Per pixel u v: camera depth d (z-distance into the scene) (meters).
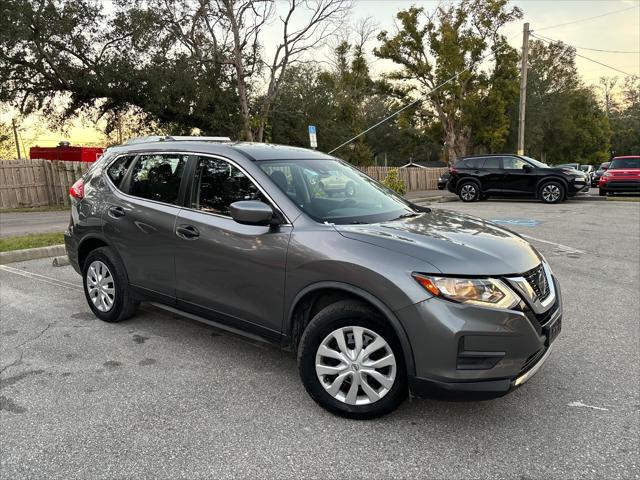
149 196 4.32
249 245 3.46
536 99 45.78
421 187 31.36
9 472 2.59
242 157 3.79
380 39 39.56
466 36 38.59
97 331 4.64
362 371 3.03
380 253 2.95
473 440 2.88
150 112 25.08
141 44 22.92
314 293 3.21
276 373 3.78
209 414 3.17
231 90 25.59
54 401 3.34
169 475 2.57
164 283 4.14
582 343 4.32
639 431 2.96
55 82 24.41
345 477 2.56
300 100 28.22
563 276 6.59
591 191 24.97
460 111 39.22
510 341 2.75
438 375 2.78
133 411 3.21
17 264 7.41
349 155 38.44
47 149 21.41
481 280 2.78
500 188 17.78
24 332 4.61
